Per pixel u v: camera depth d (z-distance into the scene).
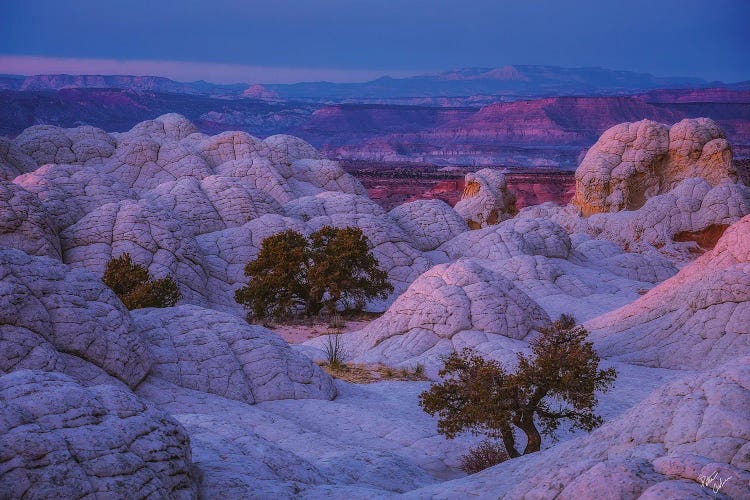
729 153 87.12
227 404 20.41
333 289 44.19
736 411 8.88
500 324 33.22
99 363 19.58
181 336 22.94
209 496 10.62
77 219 49.44
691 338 30.98
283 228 53.62
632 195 88.44
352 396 24.45
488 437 19.80
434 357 31.23
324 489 11.70
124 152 70.31
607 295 50.06
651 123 88.69
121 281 38.41
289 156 84.56
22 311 18.61
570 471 8.92
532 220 63.47
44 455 8.77
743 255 35.22
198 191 57.56
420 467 17.91
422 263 56.16
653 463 8.49
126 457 9.51
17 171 63.91
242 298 45.12
